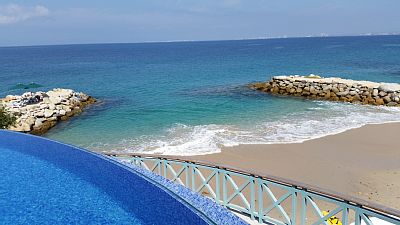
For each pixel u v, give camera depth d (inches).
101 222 283.9
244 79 2140.7
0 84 2316.7
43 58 5807.1
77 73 2942.9
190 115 1167.6
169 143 861.2
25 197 335.3
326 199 247.4
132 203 293.1
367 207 222.5
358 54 4244.6
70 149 384.5
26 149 452.4
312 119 1064.2
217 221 204.4
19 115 1122.7
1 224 295.0
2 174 388.8
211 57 4761.3
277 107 1263.5
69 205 315.9
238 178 572.1
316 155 737.0
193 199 235.3
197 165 348.5
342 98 1380.4
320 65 2989.7
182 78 2304.4
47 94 1470.2
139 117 1167.0
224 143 834.8
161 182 267.4
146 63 4003.4
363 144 808.9
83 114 1246.9
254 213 303.0
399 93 1269.7
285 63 3341.5
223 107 1282.0
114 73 2851.9
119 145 870.4
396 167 661.9
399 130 919.0
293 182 265.4
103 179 337.4
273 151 767.7
